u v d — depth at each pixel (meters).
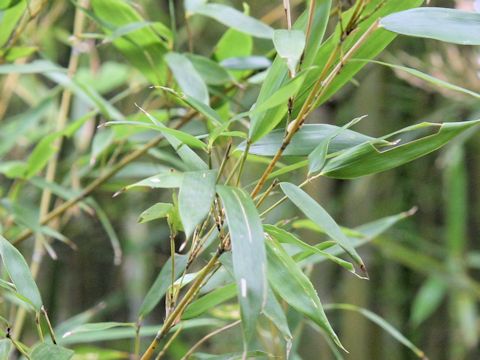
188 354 0.88
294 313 1.11
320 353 1.72
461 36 0.72
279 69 0.74
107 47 1.78
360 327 1.74
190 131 1.29
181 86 1.02
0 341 0.80
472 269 2.12
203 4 1.11
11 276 0.81
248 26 1.08
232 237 0.65
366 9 0.80
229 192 0.68
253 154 0.79
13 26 1.11
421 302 1.80
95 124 1.65
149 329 1.14
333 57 0.73
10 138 1.32
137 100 1.78
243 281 0.64
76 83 1.20
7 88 1.54
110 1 1.14
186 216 0.66
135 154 1.26
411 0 0.80
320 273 1.73
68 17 1.82
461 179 1.75
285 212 1.72
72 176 1.41
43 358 0.75
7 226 1.33
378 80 1.72
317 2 0.78
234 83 1.13
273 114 0.73
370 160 0.75
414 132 1.80
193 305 0.83
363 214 1.77
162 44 1.16
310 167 0.74
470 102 1.62
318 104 0.76
